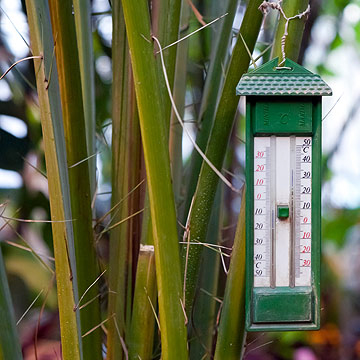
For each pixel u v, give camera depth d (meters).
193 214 1.38
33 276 1.83
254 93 1.29
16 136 1.72
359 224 2.75
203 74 1.65
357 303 2.83
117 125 1.44
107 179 2.27
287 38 1.32
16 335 1.33
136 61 1.26
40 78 1.28
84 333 1.39
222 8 1.51
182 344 1.28
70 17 1.34
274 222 1.33
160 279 1.27
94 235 1.42
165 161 1.27
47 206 1.76
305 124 1.31
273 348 2.53
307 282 1.33
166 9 1.37
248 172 1.31
